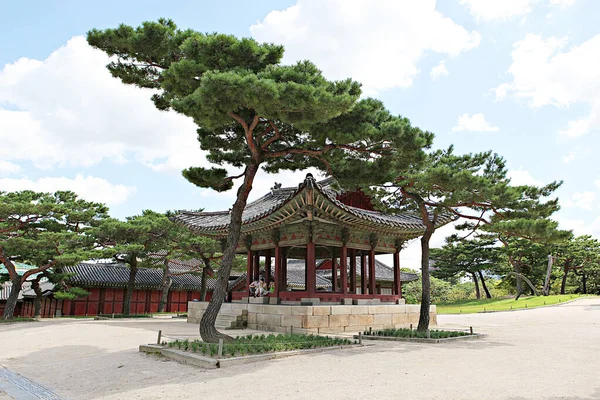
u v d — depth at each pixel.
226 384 10.16
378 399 8.66
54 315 52.41
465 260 78.12
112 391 10.09
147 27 15.11
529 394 9.05
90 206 43.25
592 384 10.04
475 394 9.05
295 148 17.77
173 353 13.80
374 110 16.53
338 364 12.64
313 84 13.98
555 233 20.22
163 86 14.81
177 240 42.38
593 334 22.75
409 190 21.94
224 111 13.74
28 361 15.44
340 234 26.56
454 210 23.19
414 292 75.88
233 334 22.03
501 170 22.62
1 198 37.97
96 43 15.69
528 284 74.44
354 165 17.88
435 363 12.90
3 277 44.94
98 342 19.53
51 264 41.69
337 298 25.64
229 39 14.23
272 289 30.23
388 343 18.14
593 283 78.69
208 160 20.20
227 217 31.45
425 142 16.11
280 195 31.52
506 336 21.69
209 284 63.03
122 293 57.06
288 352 14.09
